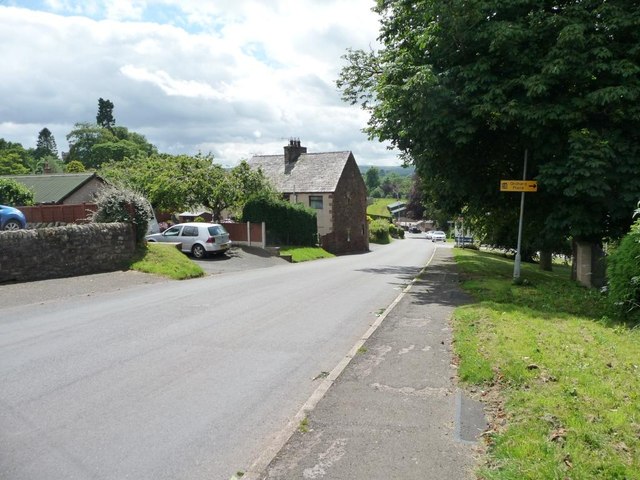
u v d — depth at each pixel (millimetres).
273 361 7297
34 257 14867
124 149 89188
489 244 35625
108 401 5660
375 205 115438
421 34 15648
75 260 16125
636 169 13211
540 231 18156
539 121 13195
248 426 5074
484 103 13578
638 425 4438
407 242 73188
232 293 13797
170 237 25219
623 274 9289
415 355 7305
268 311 11125
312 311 11180
